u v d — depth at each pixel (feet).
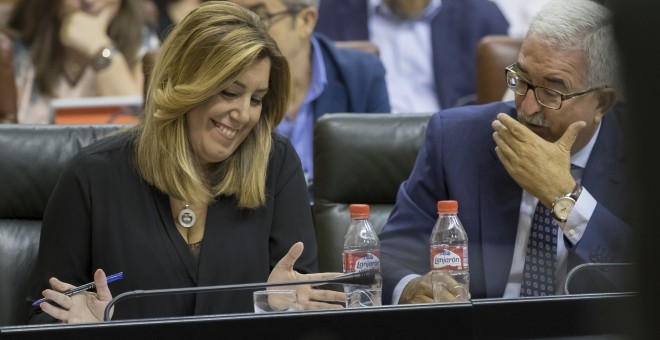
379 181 17.16
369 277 11.01
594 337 8.50
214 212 14.25
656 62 2.93
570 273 12.19
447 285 12.94
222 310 13.88
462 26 30.76
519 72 14.07
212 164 14.52
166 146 13.88
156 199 14.08
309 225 15.05
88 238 14.01
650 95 2.95
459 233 13.75
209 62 13.43
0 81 23.17
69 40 29.14
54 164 16.14
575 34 13.56
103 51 29.27
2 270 15.58
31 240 15.92
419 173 15.34
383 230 15.42
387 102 24.39
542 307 8.76
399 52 30.91
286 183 15.05
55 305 12.48
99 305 11.91
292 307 11.25
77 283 13.94
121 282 13.71
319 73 23.68
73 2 29.19
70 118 22.07
